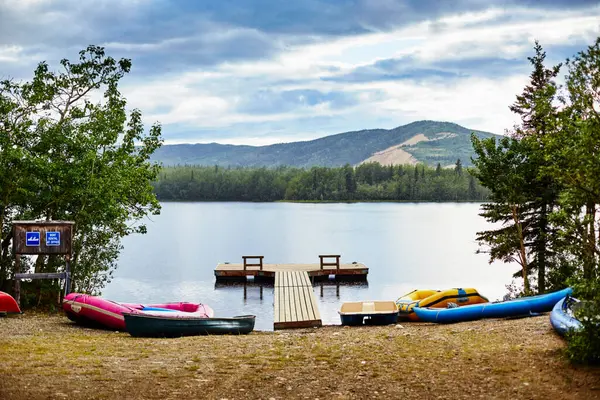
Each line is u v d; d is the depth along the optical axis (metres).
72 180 18.89
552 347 9.91
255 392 8.00
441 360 9.54
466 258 46.53
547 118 9.72
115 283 34.34
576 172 8.81
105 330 15.52
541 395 7.50
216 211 127.62
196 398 7.73
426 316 17.50
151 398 7.69
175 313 16.17
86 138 19.48
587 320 8.49
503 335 11.88
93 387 8.05
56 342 12.20
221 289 32.62
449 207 143.50
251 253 50.59
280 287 28.44
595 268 8.84
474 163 23.80
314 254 49.84
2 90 19.56
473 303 19.95
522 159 23.27
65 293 17.55
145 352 10.99
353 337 13.01
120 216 21.14
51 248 17.41
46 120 19.62
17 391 7.67
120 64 21.16
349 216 105.94
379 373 8.86
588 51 8.96
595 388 7.56
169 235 68.56
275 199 197.88
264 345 11.85
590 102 8.95
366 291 32.03
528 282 23.56
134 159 21.31
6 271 19.48
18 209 20.05
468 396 7.64
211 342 12.52
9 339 12.41
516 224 23.66
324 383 8.39
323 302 28.45
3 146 18.36
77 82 20.67
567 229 9.31
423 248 53.78
